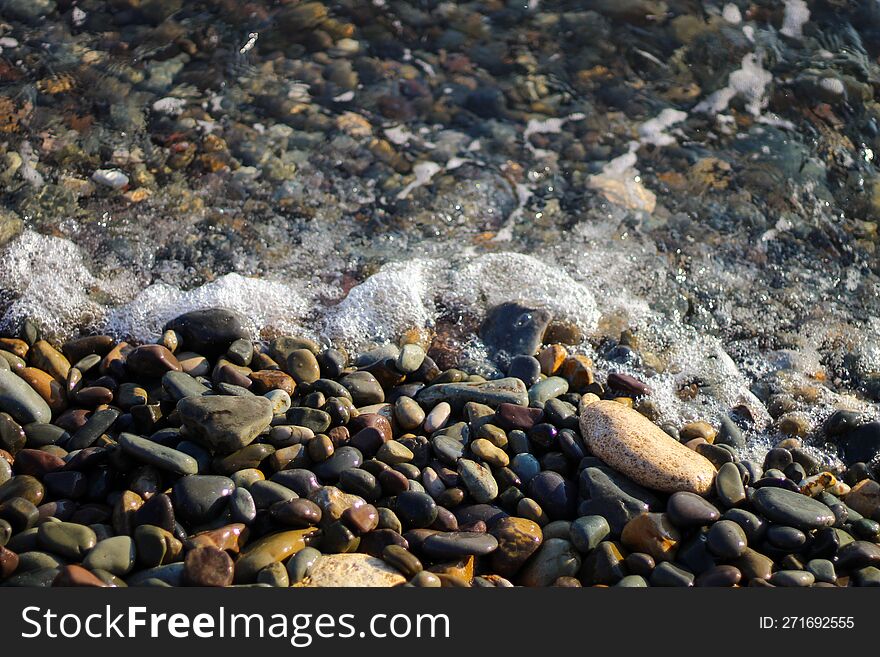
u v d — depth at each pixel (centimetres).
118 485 93
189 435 95
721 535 89
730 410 110
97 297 116
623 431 97
